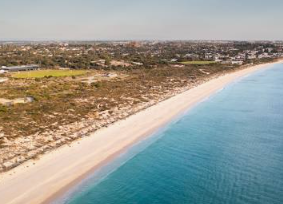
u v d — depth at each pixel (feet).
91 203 141.69
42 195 143.54
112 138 221.25
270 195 148.36
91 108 290.76
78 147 199.41
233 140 229.04
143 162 186.70
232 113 313.53
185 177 168.25
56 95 347.97
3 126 221.66
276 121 282.56
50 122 239.50
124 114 282.15
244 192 151.43
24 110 271.28
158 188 156.25
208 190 153.99
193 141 226.17
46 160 177.17
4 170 161.48
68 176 162.50
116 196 148.05
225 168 179.22
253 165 183.11
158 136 235.20
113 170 174.19
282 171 174.19
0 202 135.85
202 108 334.24
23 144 193.77
